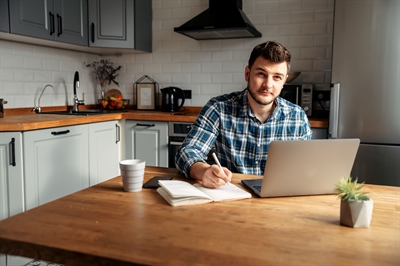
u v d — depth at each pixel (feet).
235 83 11.86
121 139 11.01
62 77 11.39
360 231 2.85
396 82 8.24
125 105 12.46
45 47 10.64
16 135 7.20
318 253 2.43
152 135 10.66
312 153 3.63
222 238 2.65
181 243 2.56
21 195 7.33
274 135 5.54
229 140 5.53
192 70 12.31
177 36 12.39
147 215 3.14
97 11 10.92
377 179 8.52
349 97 8.65
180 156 4.69
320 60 10.88
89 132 9.41
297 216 3.19
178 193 3.47
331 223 3.02
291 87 10.09
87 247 2.47
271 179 3.64
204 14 10.67
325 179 3.82
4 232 2.71
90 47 11.04
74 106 11.21
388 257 2.38
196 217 3.11
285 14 11.12
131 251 2.42
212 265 2.23
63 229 2.79
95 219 3.02
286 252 2.44
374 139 8.51
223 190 3.88
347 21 8.57
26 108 10.04
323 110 10.66
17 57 9.71
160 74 12.71
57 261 2.48
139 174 3.86
